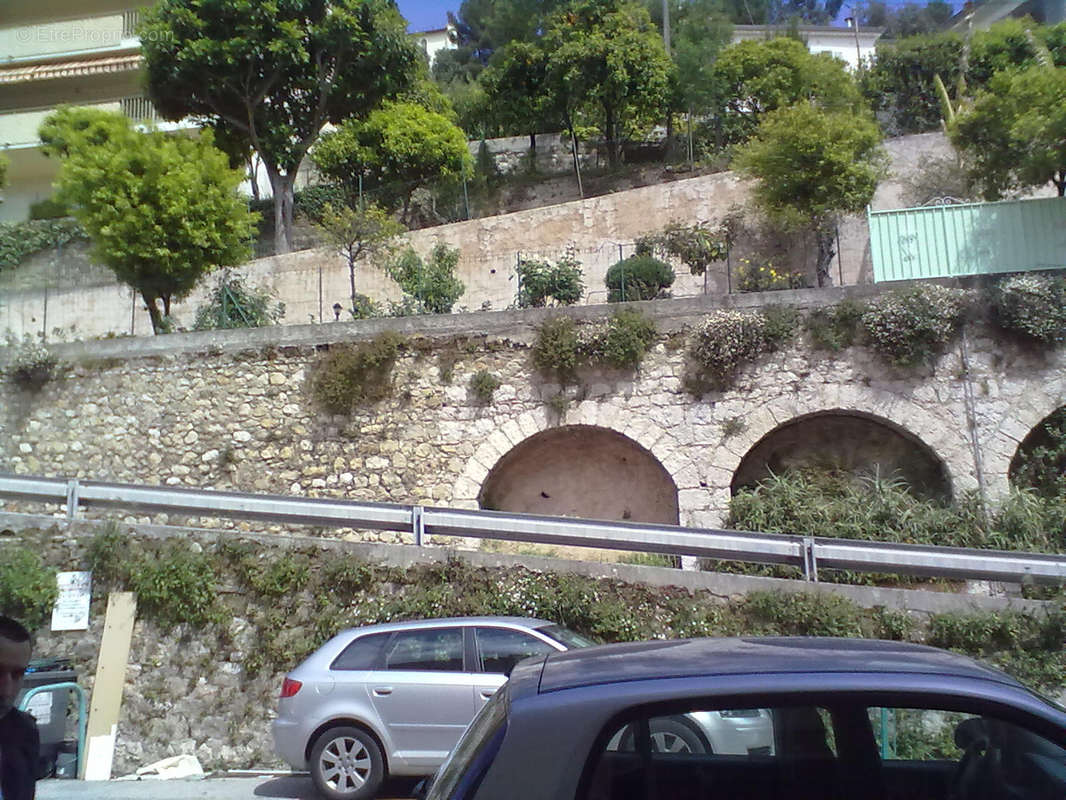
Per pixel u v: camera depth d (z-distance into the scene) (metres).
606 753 2.92
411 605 10.35
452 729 7.93
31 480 12.15
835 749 2.98
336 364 15.29
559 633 8.45
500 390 15.10
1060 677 9.22
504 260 22.48
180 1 24.28
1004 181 17.89
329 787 8.01
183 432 15.66
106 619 10.68
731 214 20.91
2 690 4.03
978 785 2.92
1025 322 13.77
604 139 33.88
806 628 9.88
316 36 24.77
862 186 19.08
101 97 32.06
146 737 10.28
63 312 22.31
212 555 10.91
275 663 10.39
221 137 26.05
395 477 15.05
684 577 10.37
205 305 20.58
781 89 31.05
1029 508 12.97
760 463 14.94
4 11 33.38
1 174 25.61
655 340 14.88
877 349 14.26
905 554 10.09
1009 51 31.27
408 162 28.33
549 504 15.52
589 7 33.09
